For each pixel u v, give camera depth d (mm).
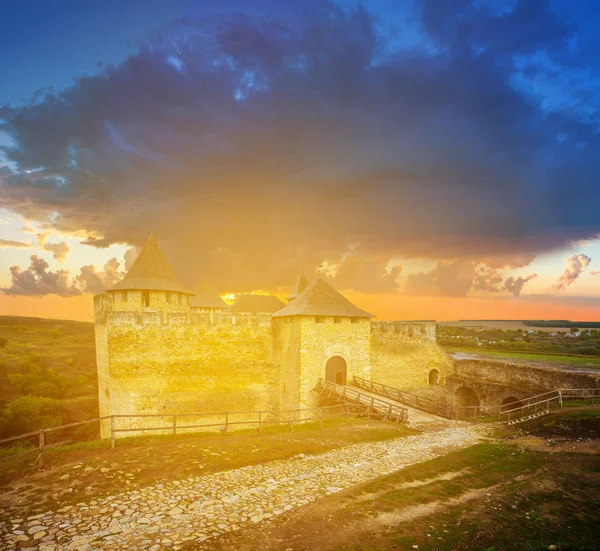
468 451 13852
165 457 12289
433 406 26703
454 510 9000
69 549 7199
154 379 24406
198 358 25641
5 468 11133
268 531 8008
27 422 35812
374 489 10188
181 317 25312
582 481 10742
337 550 7297
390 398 23078
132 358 23984
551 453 13398
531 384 25438
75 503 9094
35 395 45781
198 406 25406
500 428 17688
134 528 8031
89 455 12398
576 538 7766
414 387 31359
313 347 24656
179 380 25016
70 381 54375
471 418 20406
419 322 32406
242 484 10500
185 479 10711
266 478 10977
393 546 7445
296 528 8141
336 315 25000
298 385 24250
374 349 30438
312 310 24531
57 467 11266
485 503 9391
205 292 42281
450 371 32594
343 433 16250
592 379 21547
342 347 25672
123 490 9867
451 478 11070
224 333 26516
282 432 16734
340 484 10617
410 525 8273
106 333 24781
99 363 28125
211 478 10852
